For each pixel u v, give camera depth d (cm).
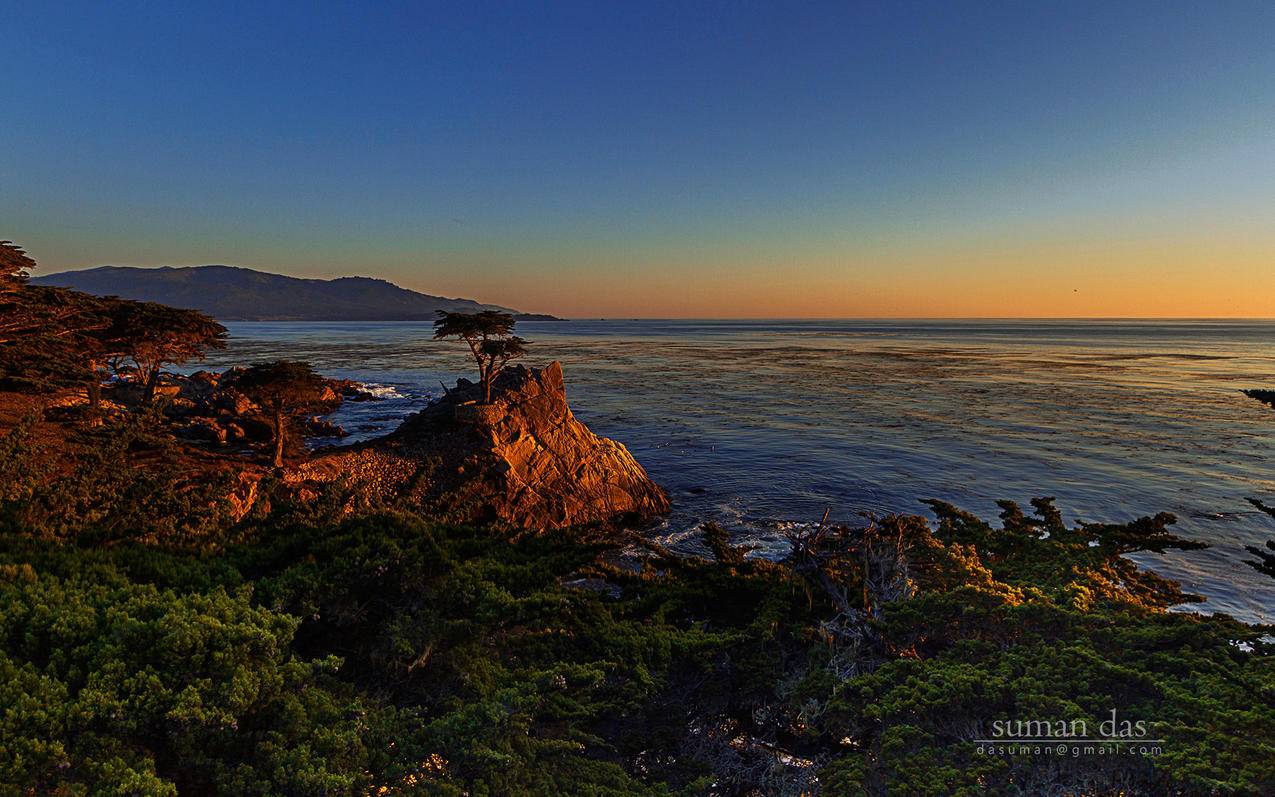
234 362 11819
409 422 3594
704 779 873
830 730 994
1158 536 1692
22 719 654
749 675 1132
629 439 5134
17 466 1530
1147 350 16988
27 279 2911
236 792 678
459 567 1220
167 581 1114
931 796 734
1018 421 5947
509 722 869
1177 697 841
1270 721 775
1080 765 776
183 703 720
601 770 895
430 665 1060
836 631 1228
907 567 1417
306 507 1689
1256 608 2123
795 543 1631
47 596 878
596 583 2095
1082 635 1066
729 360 13950
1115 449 4722
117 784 625
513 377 4019
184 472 2230
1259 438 5088
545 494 3045
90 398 3428
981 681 908
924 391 8244
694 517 3256
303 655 1060
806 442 5009
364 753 785
